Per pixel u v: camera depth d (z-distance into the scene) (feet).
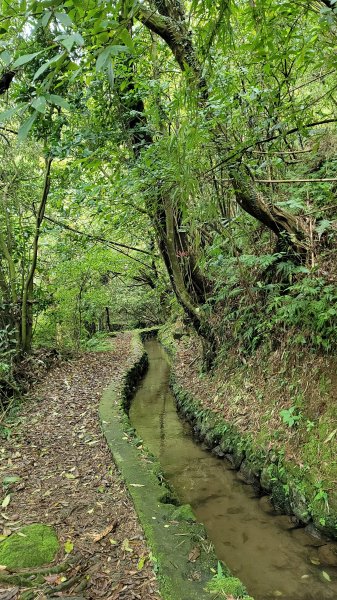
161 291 38.47
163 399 23.94
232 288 17.90
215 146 9.09
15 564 8.09
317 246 13.01
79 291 34.27
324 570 8.83
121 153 13.28
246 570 9.09
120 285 55.52
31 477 12.07
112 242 27.55
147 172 11.27
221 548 9.96
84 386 23.16
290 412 11.95
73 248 25.46
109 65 3.11
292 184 14.44
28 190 24.66
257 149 12.13
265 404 14.02
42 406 19.38
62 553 8.46
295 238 13.10
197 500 12.29
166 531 8.70
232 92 9.75
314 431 11.24
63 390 22.24
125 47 3.17
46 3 3.26
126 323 64.34
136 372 28.94
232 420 15.16
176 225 17.34
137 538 8.79
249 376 16.03
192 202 10.25
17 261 25.18
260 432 13.25
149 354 40.19
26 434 15.74
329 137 14.21
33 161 24.26
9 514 10.02
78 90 13.02
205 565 7.66
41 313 31.81
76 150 13.96
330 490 9.84
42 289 29.22
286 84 11.41
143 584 7.36
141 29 13.84
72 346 33.88
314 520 9.89
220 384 18.15
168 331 42.14
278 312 13.10
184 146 7.07
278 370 14.26
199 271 19.48
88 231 24.68
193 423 18.30
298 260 13.70
